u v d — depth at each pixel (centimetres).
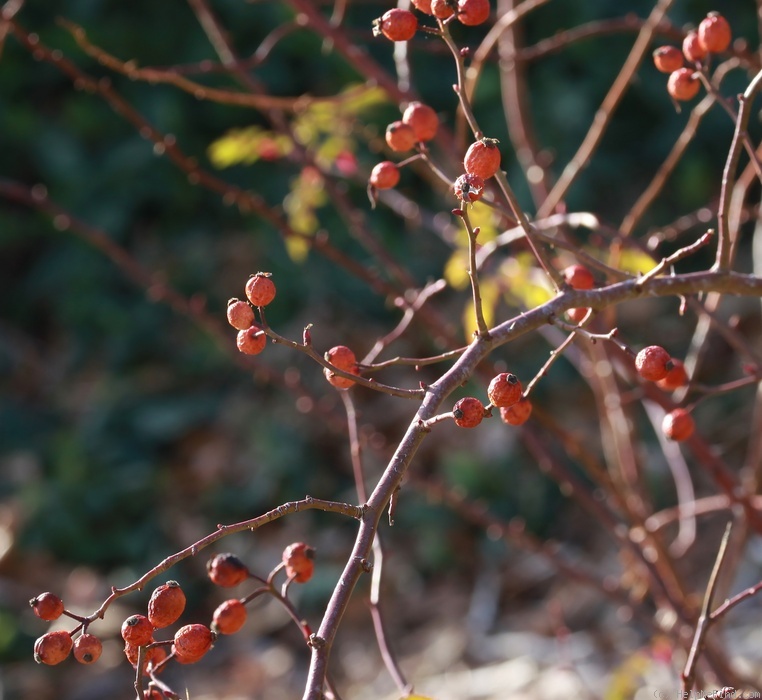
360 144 450
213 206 570
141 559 461
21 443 522
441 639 385
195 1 244
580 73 525
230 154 256
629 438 248
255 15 542
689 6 488
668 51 148
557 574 403
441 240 510
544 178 257
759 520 210
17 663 408
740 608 341
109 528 474
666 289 125
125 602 433
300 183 282
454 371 110
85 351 561
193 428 512
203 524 468
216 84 548
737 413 444
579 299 119
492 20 266
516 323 115
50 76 572
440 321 222
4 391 548
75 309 561
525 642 365
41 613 108
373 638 402
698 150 511
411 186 518
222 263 552
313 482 471
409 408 478
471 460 446
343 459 478
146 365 548
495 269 231
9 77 565
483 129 507
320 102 224
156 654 130
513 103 259
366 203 520
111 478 488
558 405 471
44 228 578
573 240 231
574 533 428
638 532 253
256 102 217
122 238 568
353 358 122
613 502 255
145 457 505
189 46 554
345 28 237
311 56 541
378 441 245
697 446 210
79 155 564
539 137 517
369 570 100
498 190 235
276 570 126
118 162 555
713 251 471
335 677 387
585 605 373
